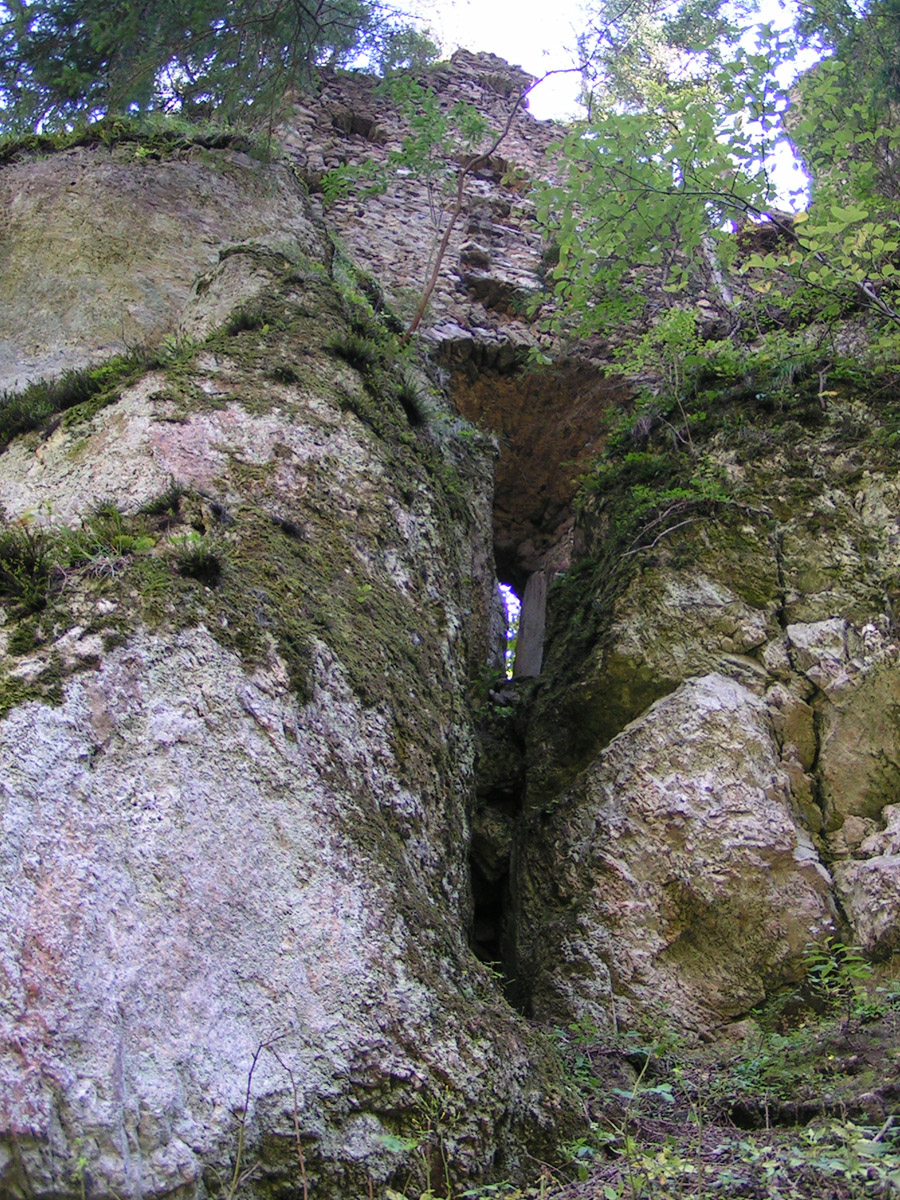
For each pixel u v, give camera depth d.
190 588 4.78
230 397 6.28
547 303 11.01
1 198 9.04
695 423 8.65
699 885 6.51
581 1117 4.53
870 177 8.47
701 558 7.78
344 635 5.40
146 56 8.99
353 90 12.93
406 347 8.66
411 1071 4.04
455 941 4.82
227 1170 3.62
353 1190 3.76
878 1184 3.62
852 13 10.74
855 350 8.74
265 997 4.00
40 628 4.49
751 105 7.86
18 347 8.15
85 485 5.63
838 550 7.64
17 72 9.18
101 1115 3.53
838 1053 5.36
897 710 7.04
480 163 12.60
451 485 7.56
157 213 8.91
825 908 6.37
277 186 9.59
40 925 3.78
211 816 4.26
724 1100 5.04
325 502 6.10
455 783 5.81
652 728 7.05
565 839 7.07
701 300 10.99
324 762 4.73
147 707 4.38
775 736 7.09
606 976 6.45
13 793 4.00
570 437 10.80
